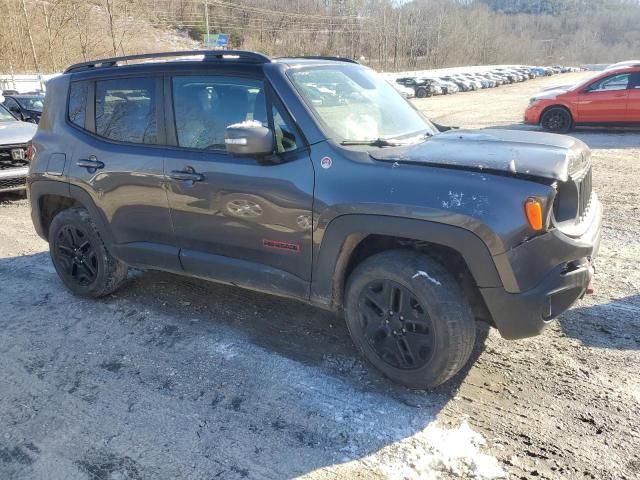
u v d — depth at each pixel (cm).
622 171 895
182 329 392
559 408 291
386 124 355
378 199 283
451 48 9975
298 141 316
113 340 381
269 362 345
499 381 317
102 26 5503
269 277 337
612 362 331
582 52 12938
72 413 303
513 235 261
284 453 267
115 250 412
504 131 373
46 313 427
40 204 459
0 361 358
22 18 4431
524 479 245
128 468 261
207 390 319
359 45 8794
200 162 348
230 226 344
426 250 298
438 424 283
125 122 393
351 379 324
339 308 334
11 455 272
